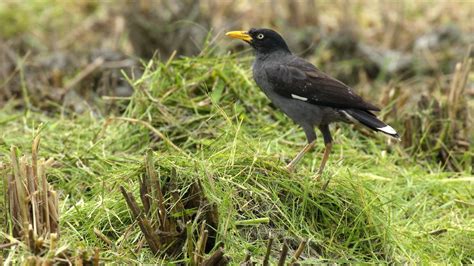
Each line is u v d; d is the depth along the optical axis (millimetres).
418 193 11711
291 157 12102
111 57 17172
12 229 9141
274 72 11703
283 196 10195
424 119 13539
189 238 8883
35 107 14516
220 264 8734
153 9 17828
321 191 10258
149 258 9281
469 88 16188
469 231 10680
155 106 12898
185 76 13398
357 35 18875
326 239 9977
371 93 16891
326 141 11555
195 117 12812
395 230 10414
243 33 12156
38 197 9008
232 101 13172
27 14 20516
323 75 11555
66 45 19078
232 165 10078
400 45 19281
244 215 9781
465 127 13766
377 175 12180
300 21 19422
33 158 9070
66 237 9414
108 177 10938
